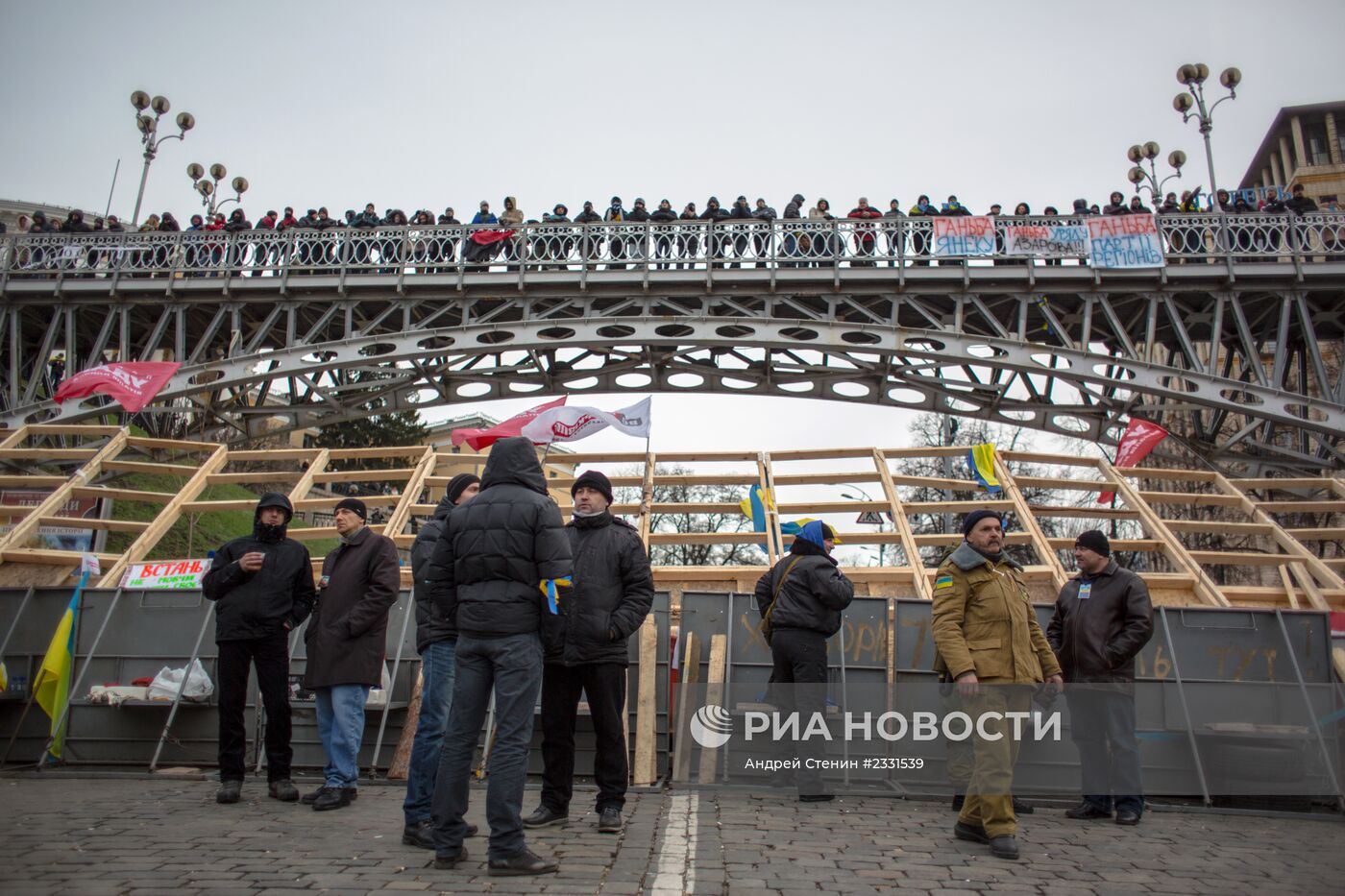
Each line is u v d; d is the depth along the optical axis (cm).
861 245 2456
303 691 809
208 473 1120
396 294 2530
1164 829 626
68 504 1143
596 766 561
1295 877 488
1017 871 485
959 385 2661
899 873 473
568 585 471
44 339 2555
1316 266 2320
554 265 2491
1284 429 2783
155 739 819
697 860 489
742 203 2592
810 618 689
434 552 495
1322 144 5609
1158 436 1409
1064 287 2403
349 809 623
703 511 1093
